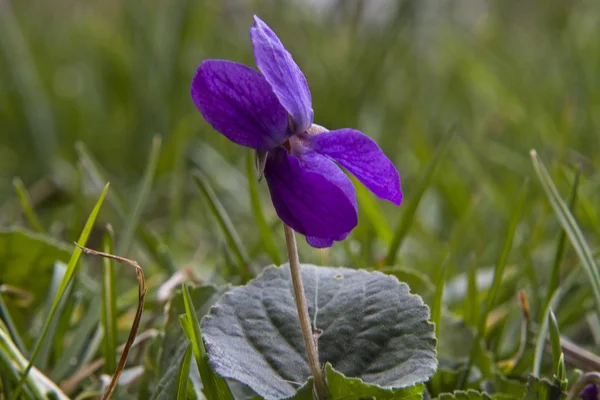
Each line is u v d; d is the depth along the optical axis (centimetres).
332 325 18
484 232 34
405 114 50
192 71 52
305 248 30
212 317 18
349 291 19
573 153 40
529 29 72
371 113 50
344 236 17
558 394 18
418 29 59
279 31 58
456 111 56
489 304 21
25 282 23
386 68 54
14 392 19
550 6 67
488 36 65
